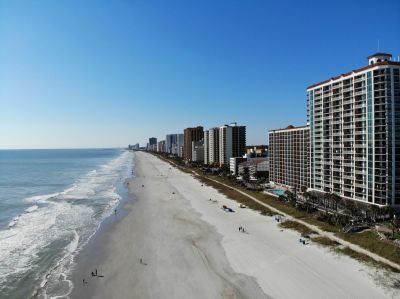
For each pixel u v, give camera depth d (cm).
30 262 5047
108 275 4594
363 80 7275
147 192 11944
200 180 15525
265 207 8844
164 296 3984
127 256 5322
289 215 7775
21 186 13912
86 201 10144
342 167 8019
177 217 7950
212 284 4291
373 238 5491
